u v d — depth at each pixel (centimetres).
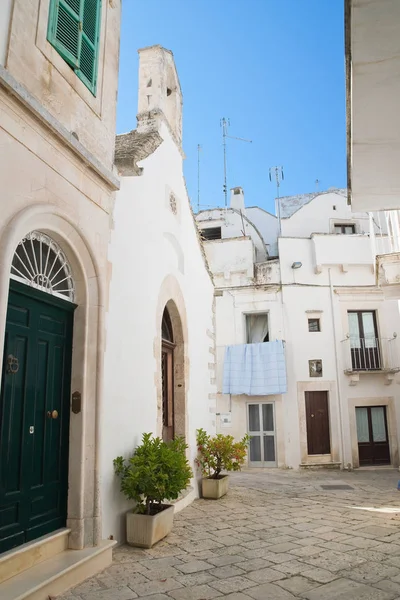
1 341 331
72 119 455
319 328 1616
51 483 420
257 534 557
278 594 369
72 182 447
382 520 639
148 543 494
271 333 1611
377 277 972
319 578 404
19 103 368
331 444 1527
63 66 444
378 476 1327
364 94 467
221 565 439
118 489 511
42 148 402
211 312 1062
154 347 662
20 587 334
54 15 432
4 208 354
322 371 1575
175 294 795
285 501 809
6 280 343
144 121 759
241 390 1559
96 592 370
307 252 1661
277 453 1520
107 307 519
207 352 1002
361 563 445
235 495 874
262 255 1883
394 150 555
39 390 417
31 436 399
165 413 789
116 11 573
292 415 1540
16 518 373
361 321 1633
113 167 562
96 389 463
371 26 391
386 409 1569
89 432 454
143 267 642
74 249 457
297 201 2209
